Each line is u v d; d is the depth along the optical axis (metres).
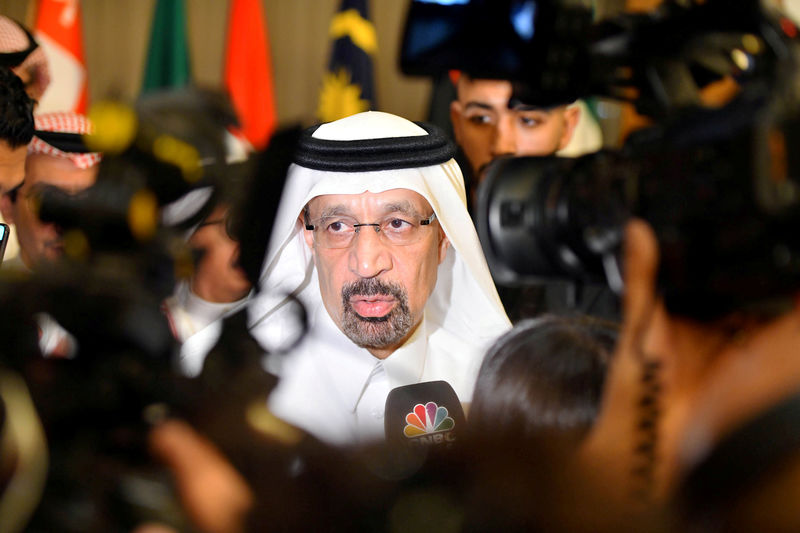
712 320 0.92
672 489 0.88
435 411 2.33
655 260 0.94
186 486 1.00
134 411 1.05
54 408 1.05
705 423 0.88
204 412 1.06
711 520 0.83
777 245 0.87
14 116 2.32
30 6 5.58
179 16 5.54
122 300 1.08
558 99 1.20
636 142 0.99
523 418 1.20
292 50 6.07
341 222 2.37
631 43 1.07
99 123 1.19
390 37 5.91
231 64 5.52
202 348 1.37
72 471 1.03
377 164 2.37
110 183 1.15
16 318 1.08
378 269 2.33
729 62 1.00
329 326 2.41
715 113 0.90
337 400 2.30
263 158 1.50
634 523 0.86
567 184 1.13
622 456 0.91
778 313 0.90
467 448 0.95
